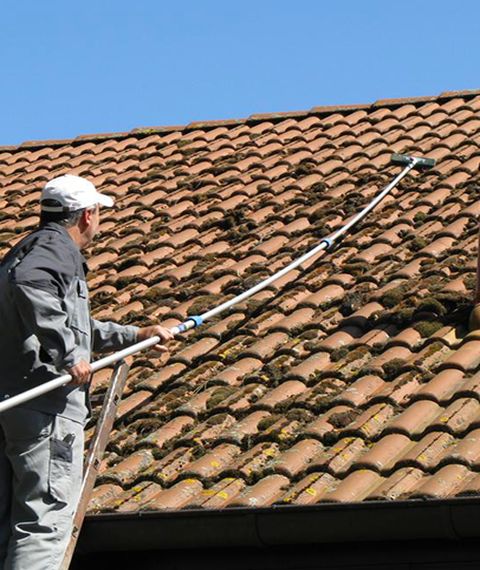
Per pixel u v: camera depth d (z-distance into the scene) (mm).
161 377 9133
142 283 10953
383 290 9648
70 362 6520
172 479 7746
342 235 11062
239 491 7422
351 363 8641
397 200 11594
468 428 7422
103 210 12883
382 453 7363
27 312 6438
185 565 7539
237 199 12422
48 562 6477
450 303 9156
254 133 14469
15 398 6324
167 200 12766
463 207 11141
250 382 8711
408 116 14086
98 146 15289
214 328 9672
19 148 15797
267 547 7215
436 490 6727
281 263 10688
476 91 14383
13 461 6574
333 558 7125
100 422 7613
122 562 7707
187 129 15227
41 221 7074
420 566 6906
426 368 8336
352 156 13039
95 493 7711
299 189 12359
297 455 7590
